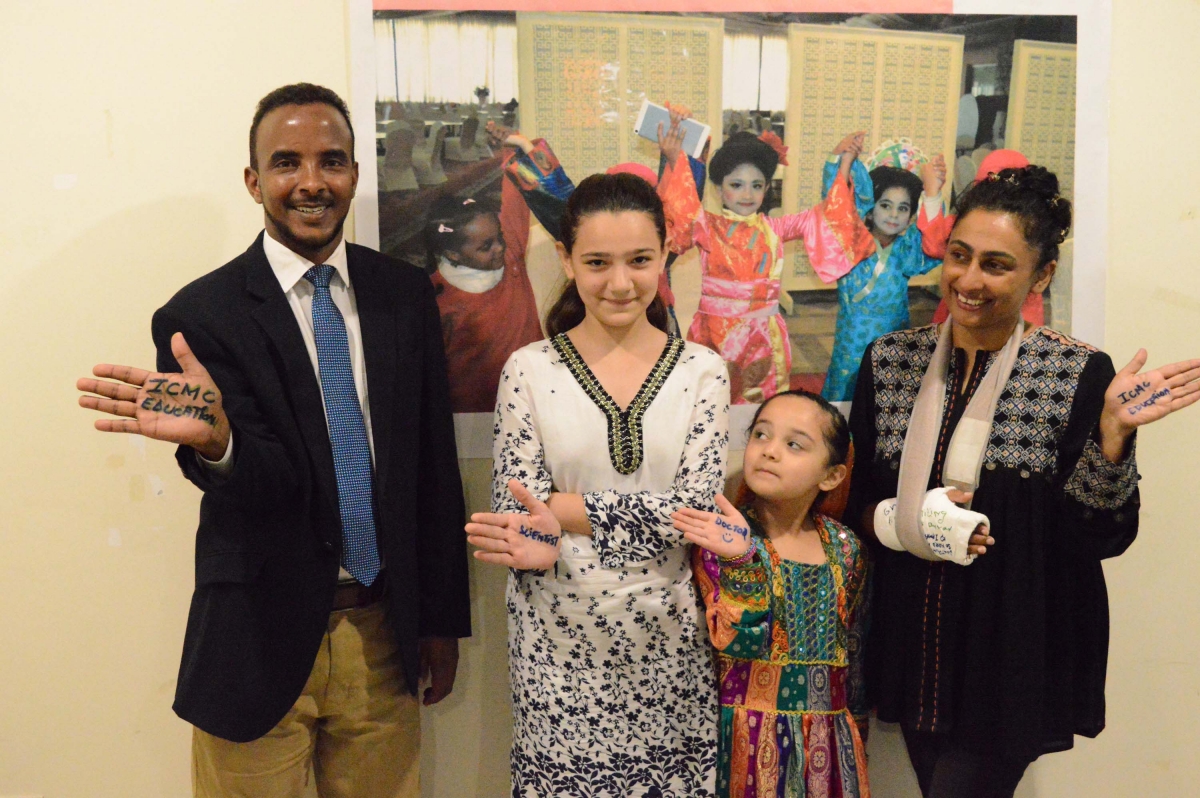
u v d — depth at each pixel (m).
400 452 1.37
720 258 1.65
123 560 1.63
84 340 1.58
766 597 1.36
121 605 1.63
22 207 1.55
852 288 1.67
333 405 1.34
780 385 1.68
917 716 1.43
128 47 1.54
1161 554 1.74
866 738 1.55
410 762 1.49
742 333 1.66
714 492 1.34
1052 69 1.66
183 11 1.54
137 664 1.65
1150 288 1.70
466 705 1.68
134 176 1.56
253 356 1.27
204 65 1.55
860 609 1.50
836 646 1.43
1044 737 1.41
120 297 1.58
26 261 1.56
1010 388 1.38
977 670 1.38
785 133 1.63
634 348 1.38
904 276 1.68
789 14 1.61
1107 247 1.69
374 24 1.55
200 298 1.29
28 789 1.65
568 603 1.32
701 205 1.63
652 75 1.60
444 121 1.58
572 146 1.61
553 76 1.59
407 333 1.41
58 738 1.64
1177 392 1.22
